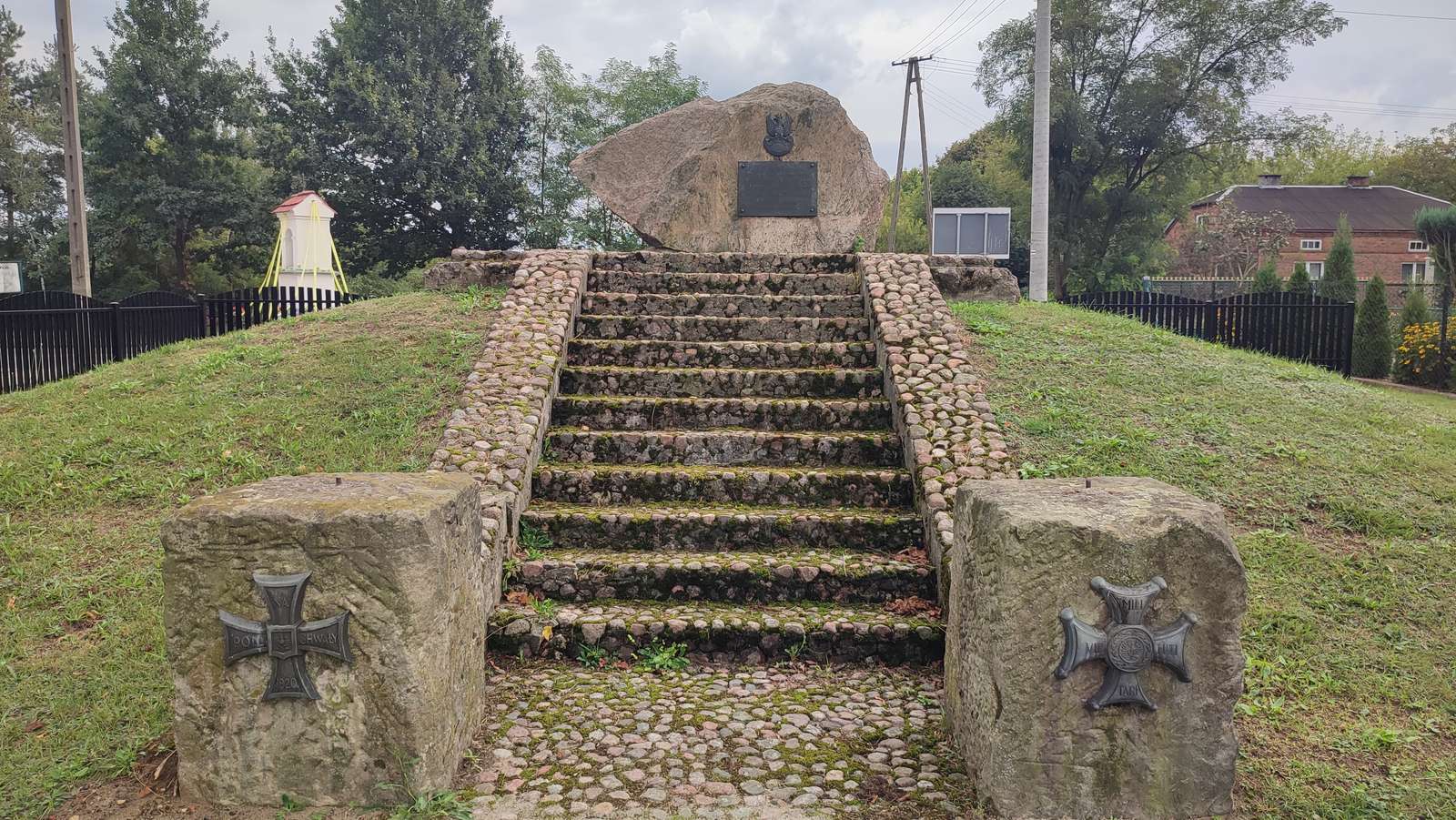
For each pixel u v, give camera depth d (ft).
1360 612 15.25
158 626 14.53
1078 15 104.01
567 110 112.57
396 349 24.90
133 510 18.37
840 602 16.43
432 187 96.94
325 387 23.04
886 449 20.11
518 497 17.80
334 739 10.39
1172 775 10.12
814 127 37.83
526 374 21.95
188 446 20.54
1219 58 105.09
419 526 10.28
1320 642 14.43
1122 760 10.07
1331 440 21.50
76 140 52.80
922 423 19.98
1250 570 16.37
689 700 13.73
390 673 10.28
